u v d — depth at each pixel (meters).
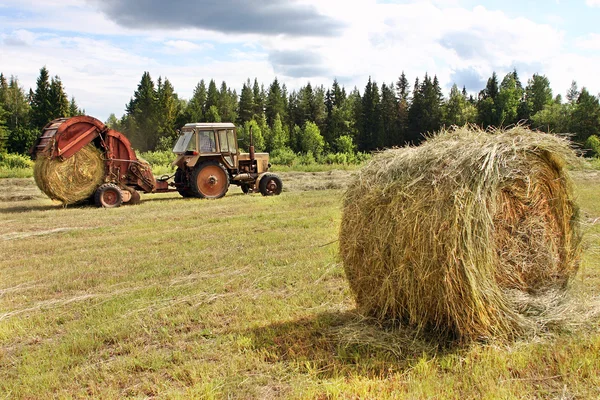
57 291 5.90
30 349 4.34
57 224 10.04
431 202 4.07
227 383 3.57
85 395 3.50
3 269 6.79
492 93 57.84
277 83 76.00
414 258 4.16
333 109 63.53
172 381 3.67
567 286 4.80
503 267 4.35
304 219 10.18
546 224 4.54
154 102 58.78
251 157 15.04
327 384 3.46
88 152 12.42
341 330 4.46
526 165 4.35
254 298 5.46
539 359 3.75
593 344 3.95
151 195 15.63
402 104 60.34
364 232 4.58
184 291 5.73
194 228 9.42
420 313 4.26
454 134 4.56
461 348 4.09
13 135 40.91
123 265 6.87
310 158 33.78
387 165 4.59
